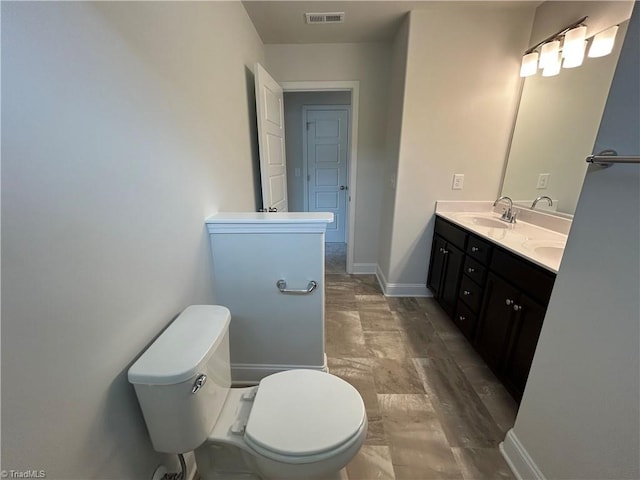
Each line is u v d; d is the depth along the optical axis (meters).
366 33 2.46
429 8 2.04
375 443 1.31
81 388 0.65
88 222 0.67
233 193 1.79
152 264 0.94
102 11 0.70
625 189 0.76
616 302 0.78
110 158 0.74
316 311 1.54
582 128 1.68
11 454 0.51
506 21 2.09
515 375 1.46
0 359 0.49
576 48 1.69
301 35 2.48
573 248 0.92
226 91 1.65
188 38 1.18
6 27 0.48
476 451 1.28
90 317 0.68
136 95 0.85
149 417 0.83
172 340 0.93
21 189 0.51
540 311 1.29
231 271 1.49
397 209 2.56
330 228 4.50
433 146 2.37
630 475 0.76
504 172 2.40
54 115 0.58
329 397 1.00
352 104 2.84
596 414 0.85
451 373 1.75
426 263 2.70
